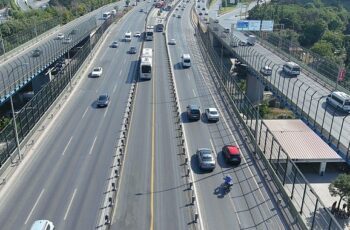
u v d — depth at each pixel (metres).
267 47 105.19
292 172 46.72
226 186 41.16
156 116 60.88
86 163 45.88
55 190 40.38
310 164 56.59
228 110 64.19
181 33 132.62
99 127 56.25
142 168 44.97
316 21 143.62
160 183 42.03
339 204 46.53
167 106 65.44
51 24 121.94
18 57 83.81
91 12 170.00
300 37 137.62
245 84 91.19
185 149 50.25
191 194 40.19
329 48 115.75
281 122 65.38
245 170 45.41
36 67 73.06
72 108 63.81
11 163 45.53
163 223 35.53
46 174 43.44
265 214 37.41
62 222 35.41
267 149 53.66
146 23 144.88
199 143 52.19
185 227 35.12
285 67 77.31
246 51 97.31
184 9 193.50
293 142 57.47
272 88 65.62
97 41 109.56
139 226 35.00
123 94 71.19
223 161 47.38
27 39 101.44
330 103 56.78
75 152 48.50
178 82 78.88
